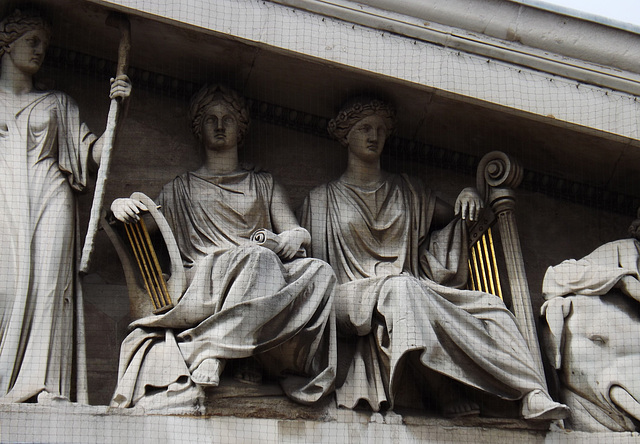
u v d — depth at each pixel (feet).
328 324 44.68
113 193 47.21
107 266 46.39
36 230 44.57
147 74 48.16
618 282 46.88
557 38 46.73
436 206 48.32
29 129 45.70
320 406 43.98
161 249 46.09
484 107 46.62
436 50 46.42
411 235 47.60
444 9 46.47
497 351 44.91
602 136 46.73
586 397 46.06
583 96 46.62
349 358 45.47
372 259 46.88
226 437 42.78
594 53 46.80
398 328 44.19
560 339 46.44
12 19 46.55
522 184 49.67
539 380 44.93
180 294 44.62
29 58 46.52
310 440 43.39
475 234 48.01
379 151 47.88
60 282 44.29
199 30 45.42
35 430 41.81
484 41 46.57
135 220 45.32
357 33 46.14
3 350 42.98
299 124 48.93
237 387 43.42
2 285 43.75
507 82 46.42
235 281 43.93
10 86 46.44
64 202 45.19
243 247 44.50
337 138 48.37
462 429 44.50
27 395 42.47
